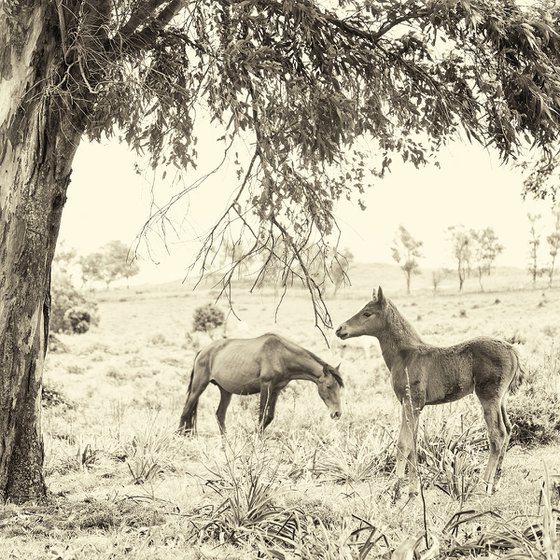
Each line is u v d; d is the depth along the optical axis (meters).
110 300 132.38
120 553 6.91
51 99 8.46
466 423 12.35
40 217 8.80
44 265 8.97
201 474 11.10
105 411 21.25
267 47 8.50
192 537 7.38
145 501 8.95
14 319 8.84
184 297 128.00
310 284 8.98
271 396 16.39
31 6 8.44
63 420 18.88
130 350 50.94
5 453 8.91
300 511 7.39
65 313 66.44
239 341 17.16
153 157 10.23
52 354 46.25
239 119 8.59
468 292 121.69
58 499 9.30
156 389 29.00
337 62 9.35
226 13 9.64
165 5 9.98
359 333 9.74
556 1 8.79
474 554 6.09
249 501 7.68
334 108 8.95
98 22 8.75
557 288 106.81
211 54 8.93
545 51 9.27
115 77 8.55
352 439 11.99
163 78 9.87
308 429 16.19
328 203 9.64
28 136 8.62
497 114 9.11
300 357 16.17
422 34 9.05
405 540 5.95
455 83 9.45
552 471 10.12
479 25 8.70
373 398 21.41
